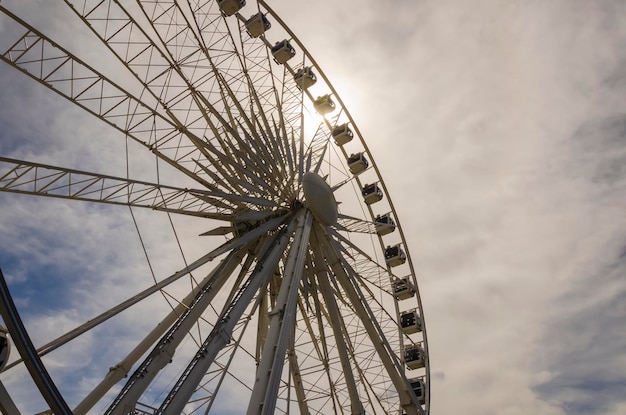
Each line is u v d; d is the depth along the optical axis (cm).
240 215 2372
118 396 1884
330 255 2778
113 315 1761
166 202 2086
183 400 1705
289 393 2356
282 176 2689
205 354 1842
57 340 1595
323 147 3269
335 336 2658
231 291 2447
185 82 2402
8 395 1024
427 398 3153
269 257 2333
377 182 3875
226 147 2538
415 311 3591
